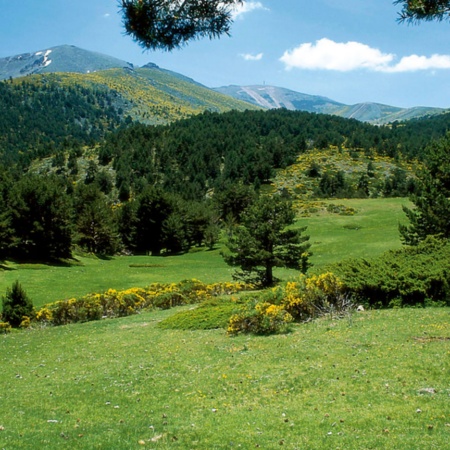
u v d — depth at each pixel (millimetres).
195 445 8570
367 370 12039
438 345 13508
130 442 8828
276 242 37469
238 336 18234
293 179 179125
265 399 10930
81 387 13312
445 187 35281
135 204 98750
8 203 70750
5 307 30078
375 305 20891
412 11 6602
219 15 7152
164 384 12914
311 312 19922
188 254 88375
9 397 12750
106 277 57281
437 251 23578
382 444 7945
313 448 8055
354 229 87625
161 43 7090
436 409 9234
